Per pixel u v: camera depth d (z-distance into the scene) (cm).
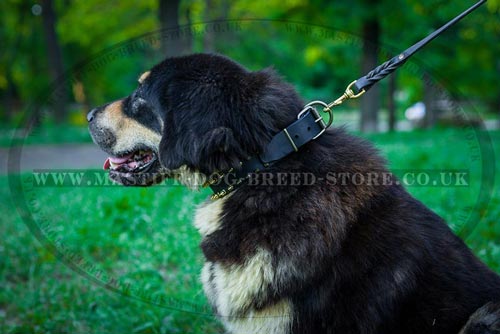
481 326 226
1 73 2277
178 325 371
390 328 241
